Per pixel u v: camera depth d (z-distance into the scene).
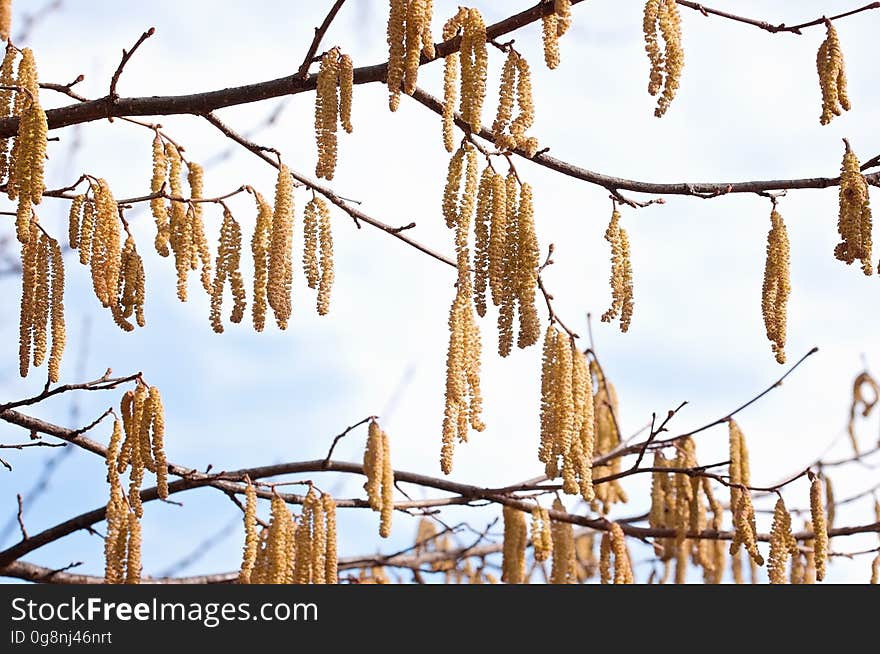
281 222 5.14
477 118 4.86
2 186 5.13
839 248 5.18
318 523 5.75
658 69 4.72
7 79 5.27
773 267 5.35
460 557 8.58
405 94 5.11
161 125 5.68
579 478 5.45
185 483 6.60
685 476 7.29
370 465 5.77
